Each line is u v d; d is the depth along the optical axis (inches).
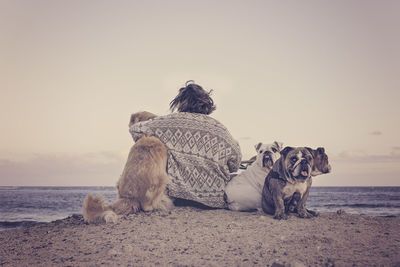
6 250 146.4
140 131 208.2
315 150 190.9
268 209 199.9
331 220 188.4
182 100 214.7
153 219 185.2
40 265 125.2
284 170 183.9
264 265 114.8
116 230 168.9
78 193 2581.2
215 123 205.8
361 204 1357.0
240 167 240.4
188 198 200.1
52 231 179.6
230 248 135.9
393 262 111.8
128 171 196.7
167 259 126.0
